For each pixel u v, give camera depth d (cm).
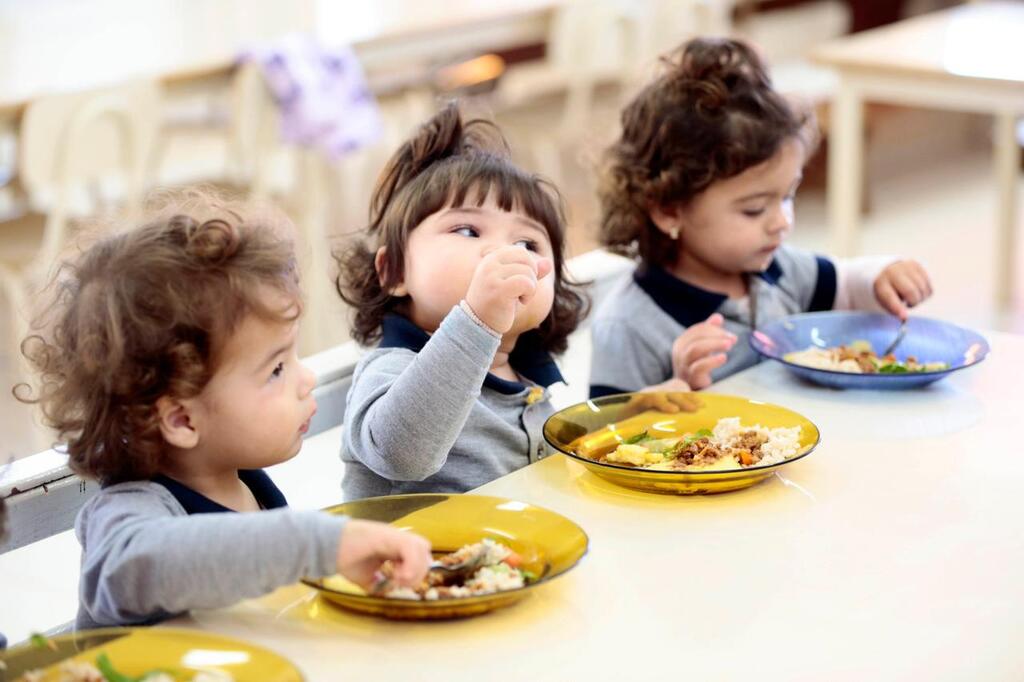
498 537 108
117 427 103
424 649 92
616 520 113
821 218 477
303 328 355
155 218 109
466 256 136
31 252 315
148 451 104
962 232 462
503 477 124
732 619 96
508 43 426
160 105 332
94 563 97
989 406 142
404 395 118
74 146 313
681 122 175
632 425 136
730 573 103
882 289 184
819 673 89
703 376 153
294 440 111
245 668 85
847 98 332
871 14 620
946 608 98
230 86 354
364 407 126
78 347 104
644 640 93
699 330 155
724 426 131
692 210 178
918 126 600
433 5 534
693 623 95
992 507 116
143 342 101
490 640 93
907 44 342
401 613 95
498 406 142
